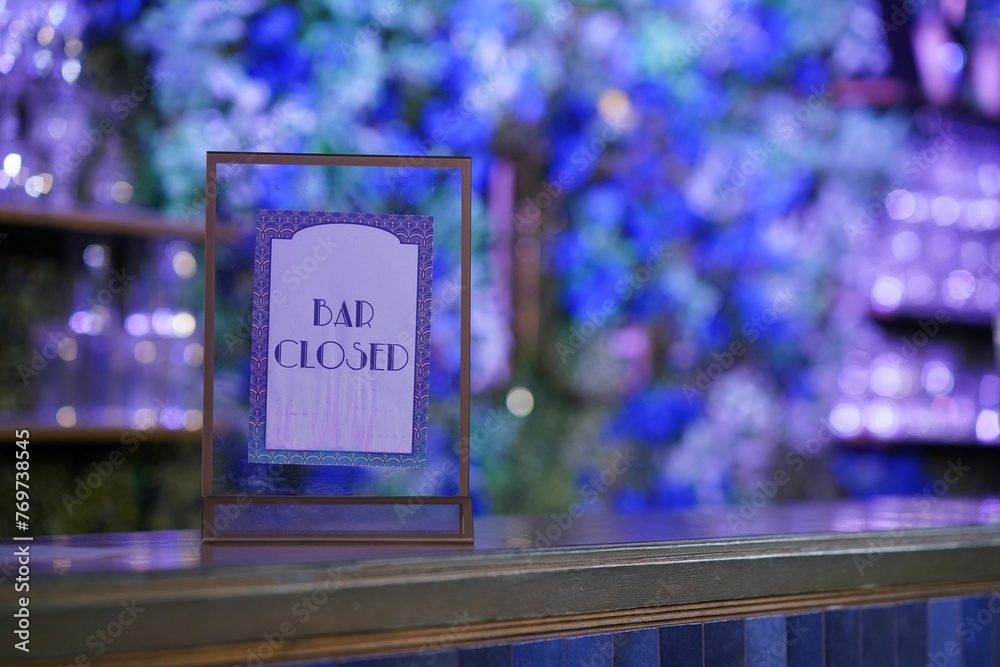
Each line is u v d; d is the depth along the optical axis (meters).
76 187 2.76
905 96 3.96
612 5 3.78
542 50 3.68
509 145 3.65
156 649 0.84
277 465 1.08
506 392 3.61
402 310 1.10
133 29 2.95
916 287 3.84
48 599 0.81
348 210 1.10
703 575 1.14
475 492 3.51
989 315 3.91
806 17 3.97
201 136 3.08
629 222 3.84
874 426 3.83
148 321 2.60
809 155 3.96
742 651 1.17
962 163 4.00
